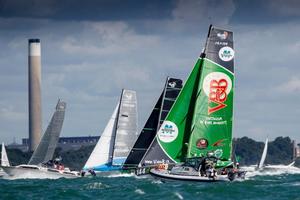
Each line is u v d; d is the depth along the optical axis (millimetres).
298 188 181500
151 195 170375
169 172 192125
